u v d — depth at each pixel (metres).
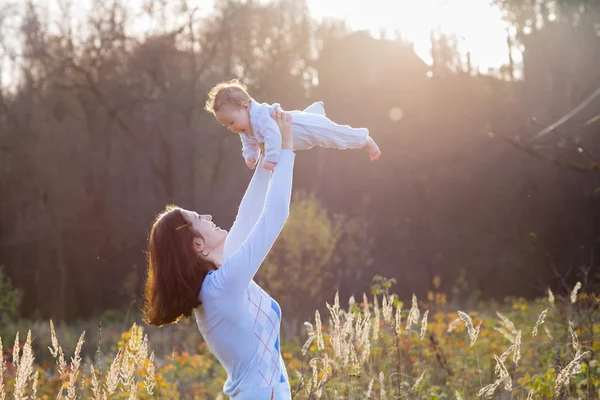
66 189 32.31
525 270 30.44
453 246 31.58
